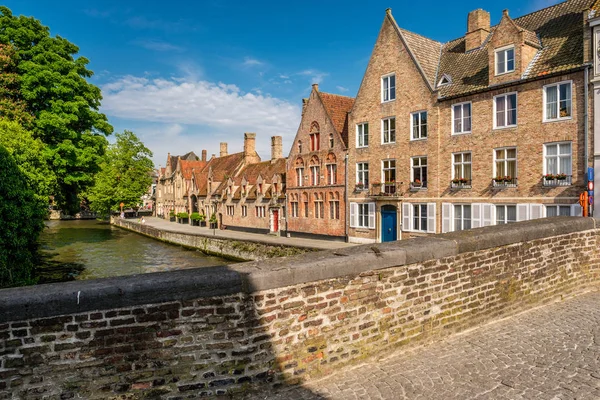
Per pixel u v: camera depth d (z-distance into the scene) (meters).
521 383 4.61
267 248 27.11
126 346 3.86
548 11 21.89
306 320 4.73
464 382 4.68
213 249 32.03
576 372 4.83
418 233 24.67
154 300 3.91
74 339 3.69
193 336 4.10
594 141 17.39
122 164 60.69
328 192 30.83
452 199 22.92
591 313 7.03
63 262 27.72
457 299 6.22
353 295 5.11
